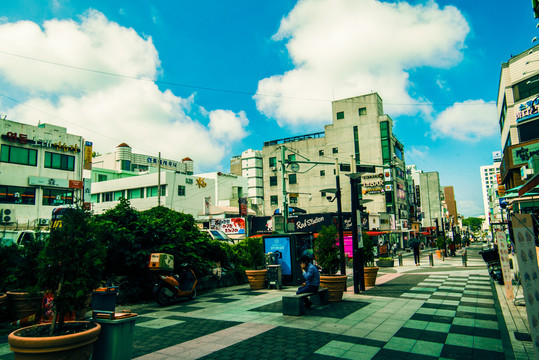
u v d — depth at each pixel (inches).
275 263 510.9
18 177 1123.3
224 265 552.1
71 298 155.9
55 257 158.2
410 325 264.7
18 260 301.1
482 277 577.3
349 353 202.4
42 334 148.5
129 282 392.2
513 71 1003.9
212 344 223.6
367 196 2121.1
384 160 2133.4
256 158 3376.0
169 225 442.6
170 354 204.4
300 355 199.9
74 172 1278.3
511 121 1013.8
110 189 1793.8
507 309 314.8
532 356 190.1
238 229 1387.8
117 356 159.6
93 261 164.4
